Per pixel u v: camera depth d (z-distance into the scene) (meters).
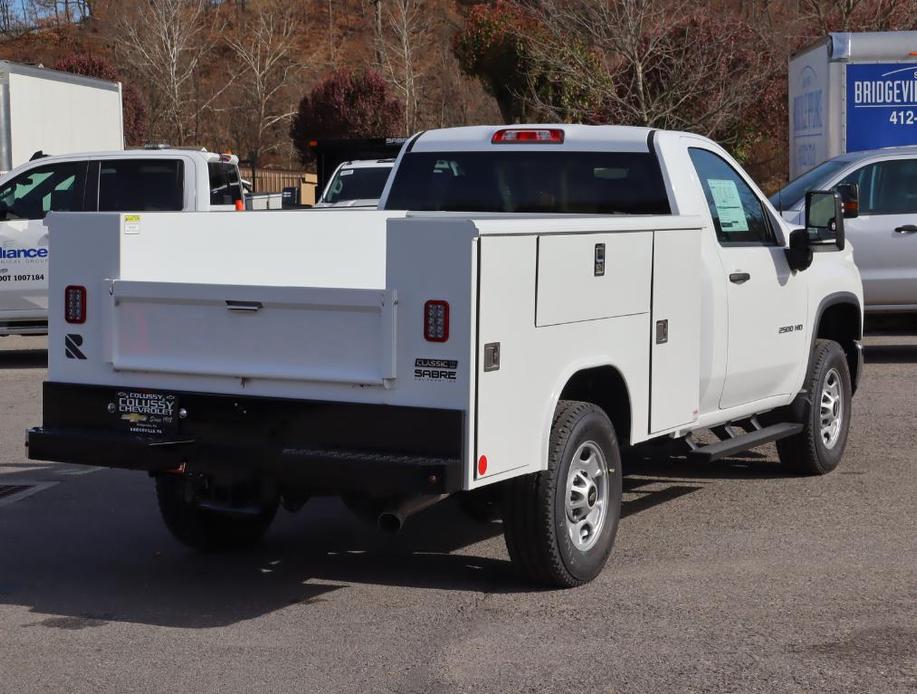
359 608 5.80
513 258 5.29
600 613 5.64
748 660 5.03
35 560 6.69
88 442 5.81
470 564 6.53
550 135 7.46
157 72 45.38
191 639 5.40
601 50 24.89
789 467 8.51
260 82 47.50
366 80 39.97
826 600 5.79
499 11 29.75
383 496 5.36
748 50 24.95
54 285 5.98
